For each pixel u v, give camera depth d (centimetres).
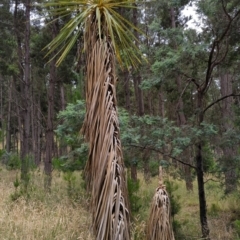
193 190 1314
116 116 240
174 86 823
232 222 865
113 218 228
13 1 1694
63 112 722
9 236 636
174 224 726
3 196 919
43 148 3138
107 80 244
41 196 917
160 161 725
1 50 1856
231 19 702
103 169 232
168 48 739
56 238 648
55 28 1161
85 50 254
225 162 783
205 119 809
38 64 2022
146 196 907
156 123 730
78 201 841
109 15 250
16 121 3209
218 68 824
